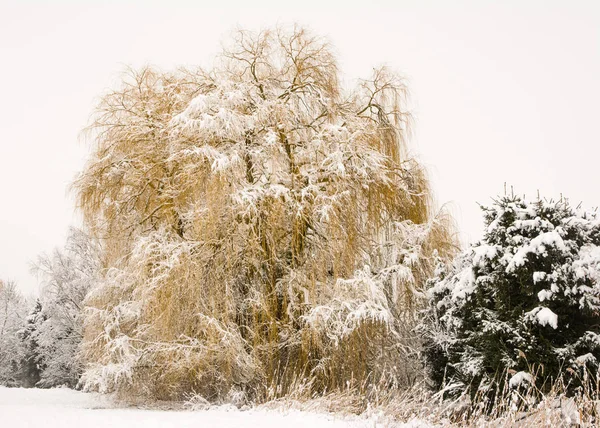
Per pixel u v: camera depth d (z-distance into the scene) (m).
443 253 15.23
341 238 14.02
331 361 13.31
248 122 14.48
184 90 15.57
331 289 13.94
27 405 13.53
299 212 13.47
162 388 13.54
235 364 12.80
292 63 16.44
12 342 41.53
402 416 9.68
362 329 13.23
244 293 14.35
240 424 8.26
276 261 14.27
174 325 13.04
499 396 9.92
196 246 13.60
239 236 13.88
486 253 10.54
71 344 28.45
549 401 8.09
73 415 9.52
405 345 14.61
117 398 13.70
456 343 12.82
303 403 11.00
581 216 10.74
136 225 15.31
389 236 15.71
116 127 15.64
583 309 9.65
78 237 27.52
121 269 15.12
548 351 9.62
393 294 14.80
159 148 14.88
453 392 11.86
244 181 14.16
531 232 10.49
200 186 13.73
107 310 14.34
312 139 15.20
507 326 10.07
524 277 10.16
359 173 14.64
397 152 16.73
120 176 15.25
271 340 13.40
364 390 13.13
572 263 9.82
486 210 11.28
